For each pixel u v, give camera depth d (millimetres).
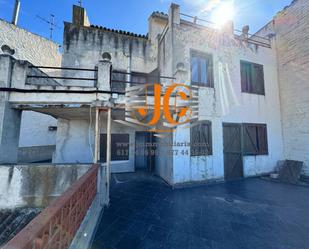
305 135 6492
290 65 7090
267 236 2777
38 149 9297
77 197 2209
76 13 7453
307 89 6461
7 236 2930
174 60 5703
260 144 6914
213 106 6156
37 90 3994
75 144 6848
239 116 6617
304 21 6551
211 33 6473
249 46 7188
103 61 4293
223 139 6234
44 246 1340
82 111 4910
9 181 3584
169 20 6086
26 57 9664
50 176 3641
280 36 7547
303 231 2924
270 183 5852
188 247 2512
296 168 6246
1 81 3852
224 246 2527
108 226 3086
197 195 4660
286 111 7207
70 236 1949
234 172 6305
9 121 3951
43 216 1410
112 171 7238
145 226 3084
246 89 6945
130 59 7641
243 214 3553
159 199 4359
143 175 6910
